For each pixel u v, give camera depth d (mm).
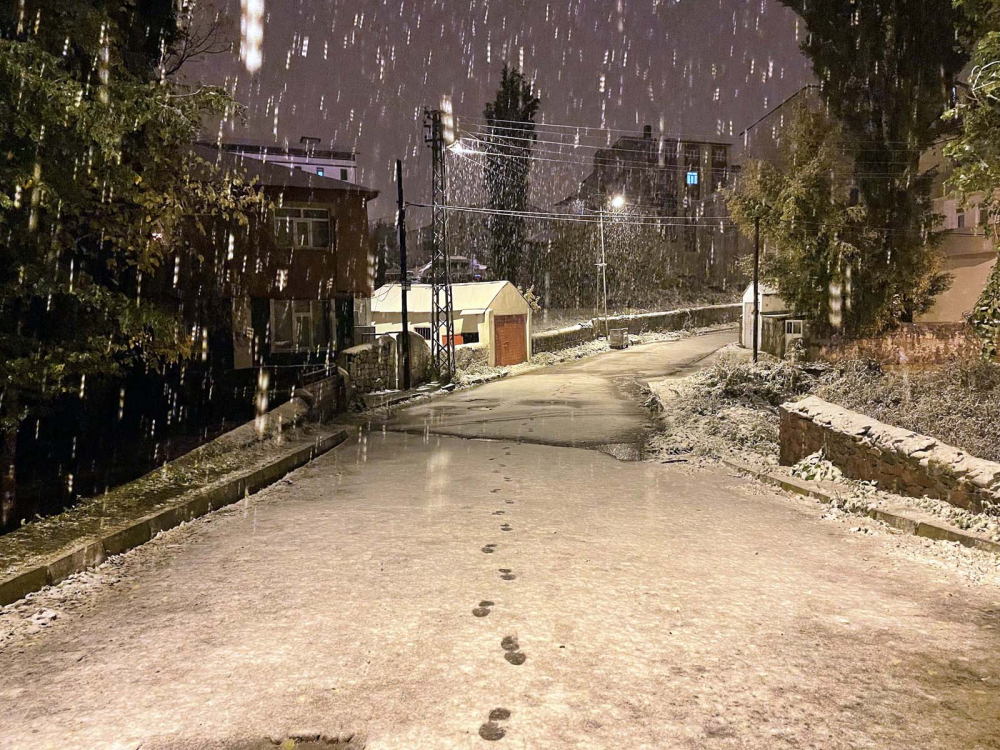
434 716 3359
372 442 14148
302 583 5406
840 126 26188
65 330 8156
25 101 6406
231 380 21344
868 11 24766
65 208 7363
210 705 3506
